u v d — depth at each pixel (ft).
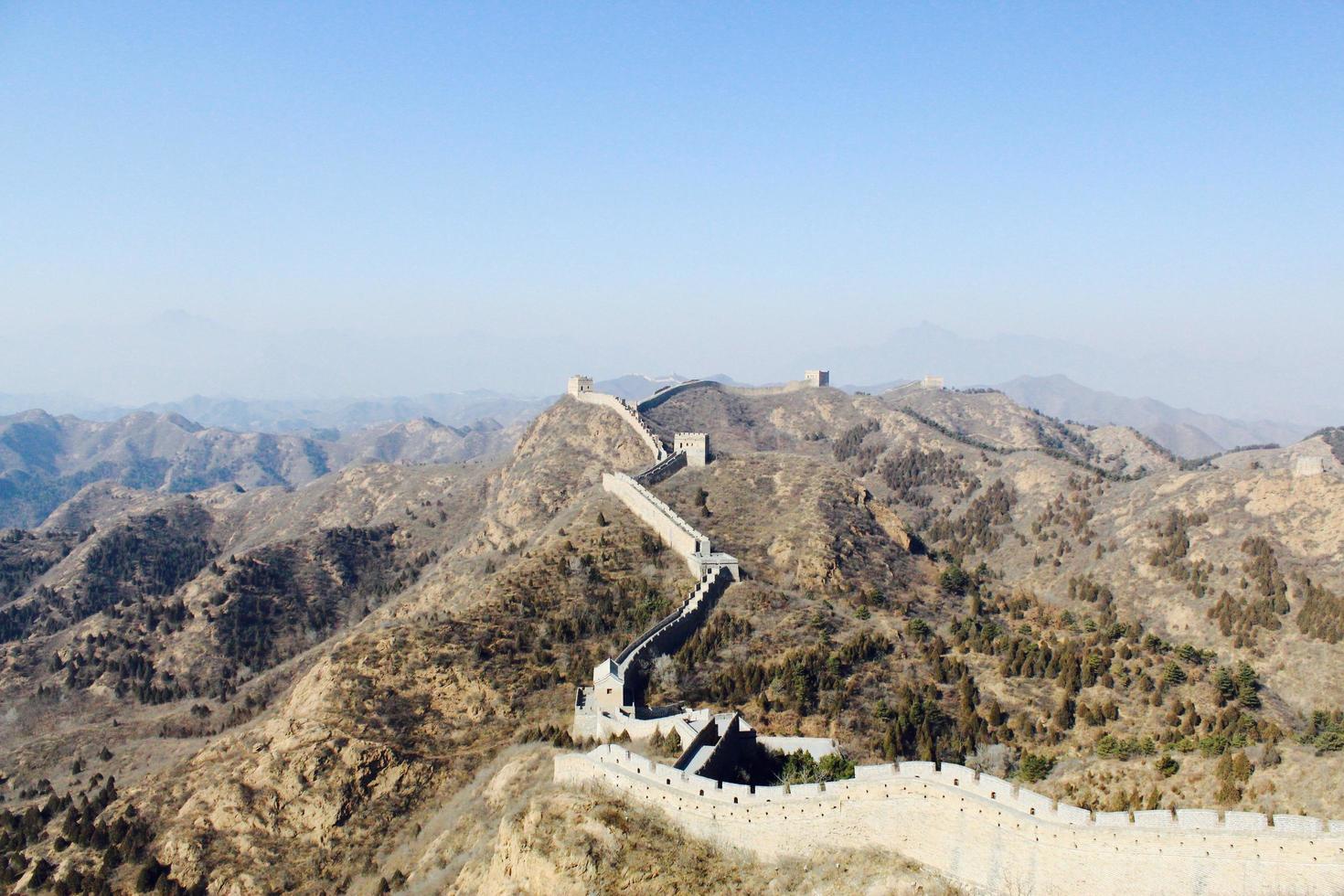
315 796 350.02
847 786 207.00
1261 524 601.21
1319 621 480.64
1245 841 172.76
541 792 249.55
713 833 218.18
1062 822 185.26
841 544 522.47
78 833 370.53
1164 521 654.12
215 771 378.73
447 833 305.12
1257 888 171.22
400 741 372.17
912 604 485.15
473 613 446.19
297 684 435.12
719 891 204.74
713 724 271.90
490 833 274.77
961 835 194.39
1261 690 428.56
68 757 529.04
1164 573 597.93
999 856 190.08
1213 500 650.02
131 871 343.26
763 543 525.75
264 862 333.42
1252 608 514.68
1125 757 343.67
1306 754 321.93
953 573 529.04
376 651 416.67
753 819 214.07
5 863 374.43
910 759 335.06
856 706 366.84
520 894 218.38
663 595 463.42
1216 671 428.97
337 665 412.77
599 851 216.74
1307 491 607.78
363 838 337.52
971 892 191.11
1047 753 353.72
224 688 647.97
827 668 386.32
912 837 199.62
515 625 440.04
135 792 385.91
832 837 206.90
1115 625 501.56
